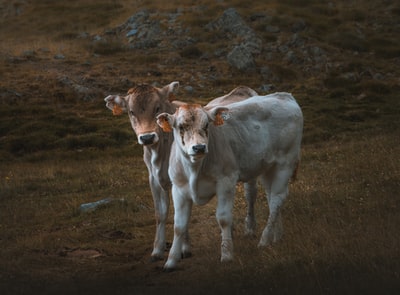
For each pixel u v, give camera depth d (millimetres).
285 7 45344
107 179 19219
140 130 10383
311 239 9742
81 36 43031
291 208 12445
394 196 12062
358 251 8703
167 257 10836
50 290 8820
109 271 10102
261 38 39719
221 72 35500
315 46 38312
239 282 8320
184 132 8922
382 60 38281
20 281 9352
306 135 24781
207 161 9328
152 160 10516
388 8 47375
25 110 29688
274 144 10602
